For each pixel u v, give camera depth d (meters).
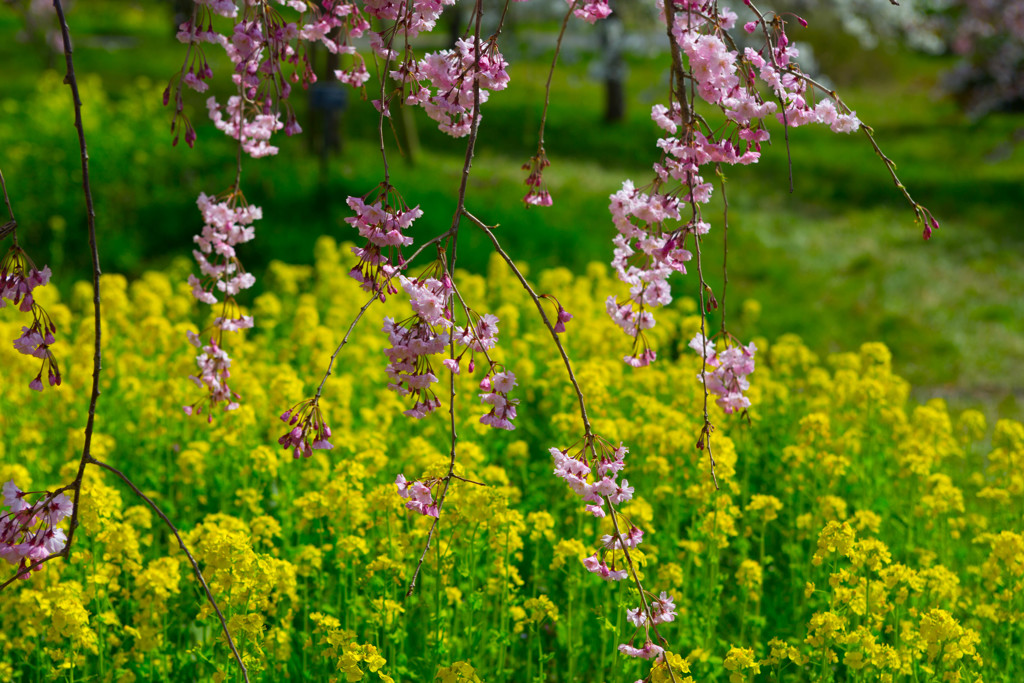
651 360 2.80
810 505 5.67
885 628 4.38
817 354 10.39
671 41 2.53
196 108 19.55
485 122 22.80
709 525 4.54
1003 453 5.38
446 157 18.94
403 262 2.37
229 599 3.81
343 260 9.85
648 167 21.16
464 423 5.82
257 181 13.52
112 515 4.28
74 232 11.47
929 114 28.64
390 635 4.02
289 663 4.26
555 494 5.47
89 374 6.29
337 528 4.57
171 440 5.89
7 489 2.42
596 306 8.73
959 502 4.87
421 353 2.31
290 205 12.90
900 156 22.81
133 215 12.20
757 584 4.62
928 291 12.77
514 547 4.19
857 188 19.52
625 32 24.94
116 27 33.56
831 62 32.66
